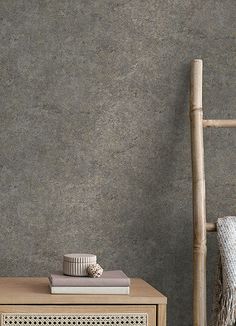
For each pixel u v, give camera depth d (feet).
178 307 8.58
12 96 8.46
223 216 8.63
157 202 8.58
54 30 8.50
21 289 7.42
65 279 7.15
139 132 8.57
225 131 8.64
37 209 8.48
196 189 8.12
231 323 7.51
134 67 8.56
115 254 8.54
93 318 7.01
